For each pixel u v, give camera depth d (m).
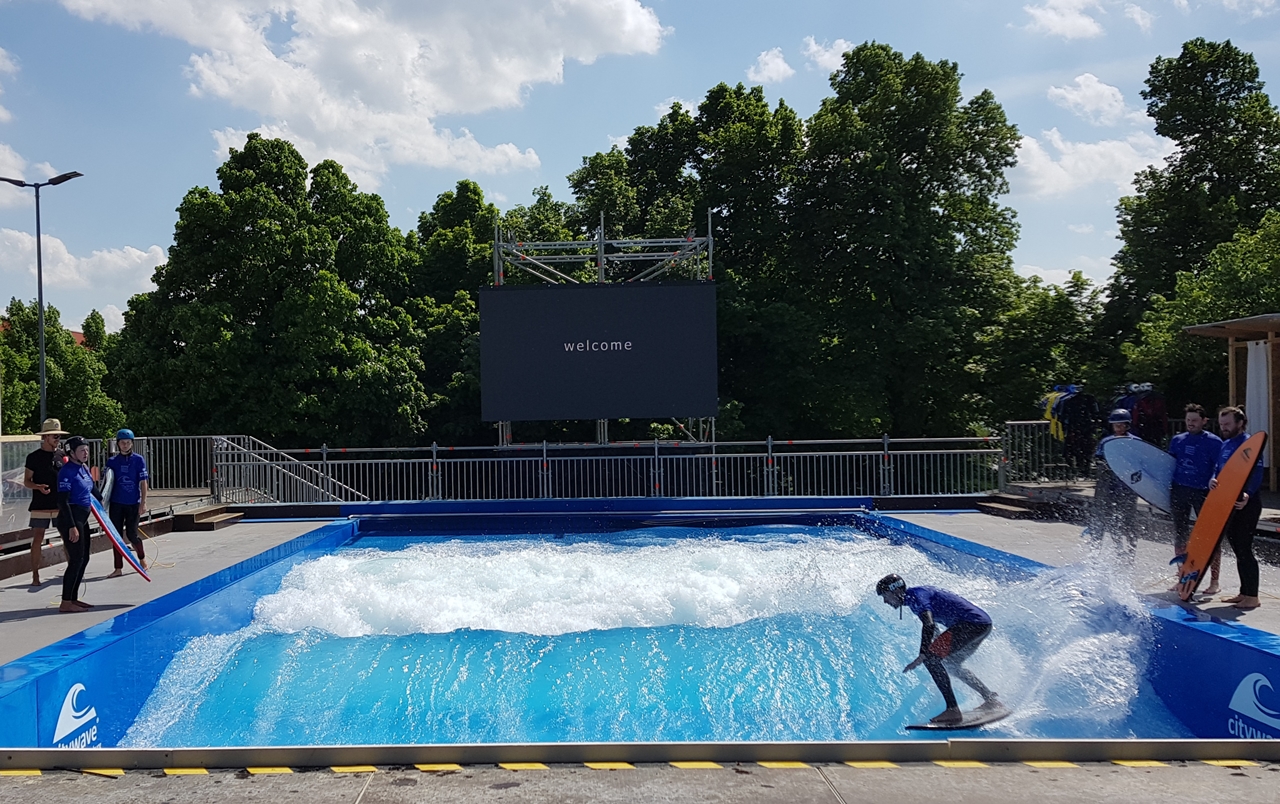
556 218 30.69
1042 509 13.46
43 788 3.68
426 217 32.03
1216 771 3.83
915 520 13.45
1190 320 18.02
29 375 33.09
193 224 22.25
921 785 3.67
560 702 6.11
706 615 8.19
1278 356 13.20
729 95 28.95
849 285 25.53
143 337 22.53
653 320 16.25
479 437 24.34
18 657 5.78
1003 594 7.77
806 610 8.30
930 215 25.28
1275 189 24.00
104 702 5.99
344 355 22.44
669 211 25.27
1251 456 6.47
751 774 3.80
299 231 22.45
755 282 25.89
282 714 5.98
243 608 8.84
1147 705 6.09
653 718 5.80
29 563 9.77
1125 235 25.89
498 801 3.51
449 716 5.88
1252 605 6.67
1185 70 25.20
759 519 14.61
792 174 25.42
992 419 24.94
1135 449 8.13
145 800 3.54
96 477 12.95
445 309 25.77
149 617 7.02
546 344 16.28
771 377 24.33
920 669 6.71
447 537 13.74
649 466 16.05
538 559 10.61
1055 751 3.98
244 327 22.08
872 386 23.84
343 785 3.69
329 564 10.55
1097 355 24.75
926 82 24.42
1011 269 26.83
